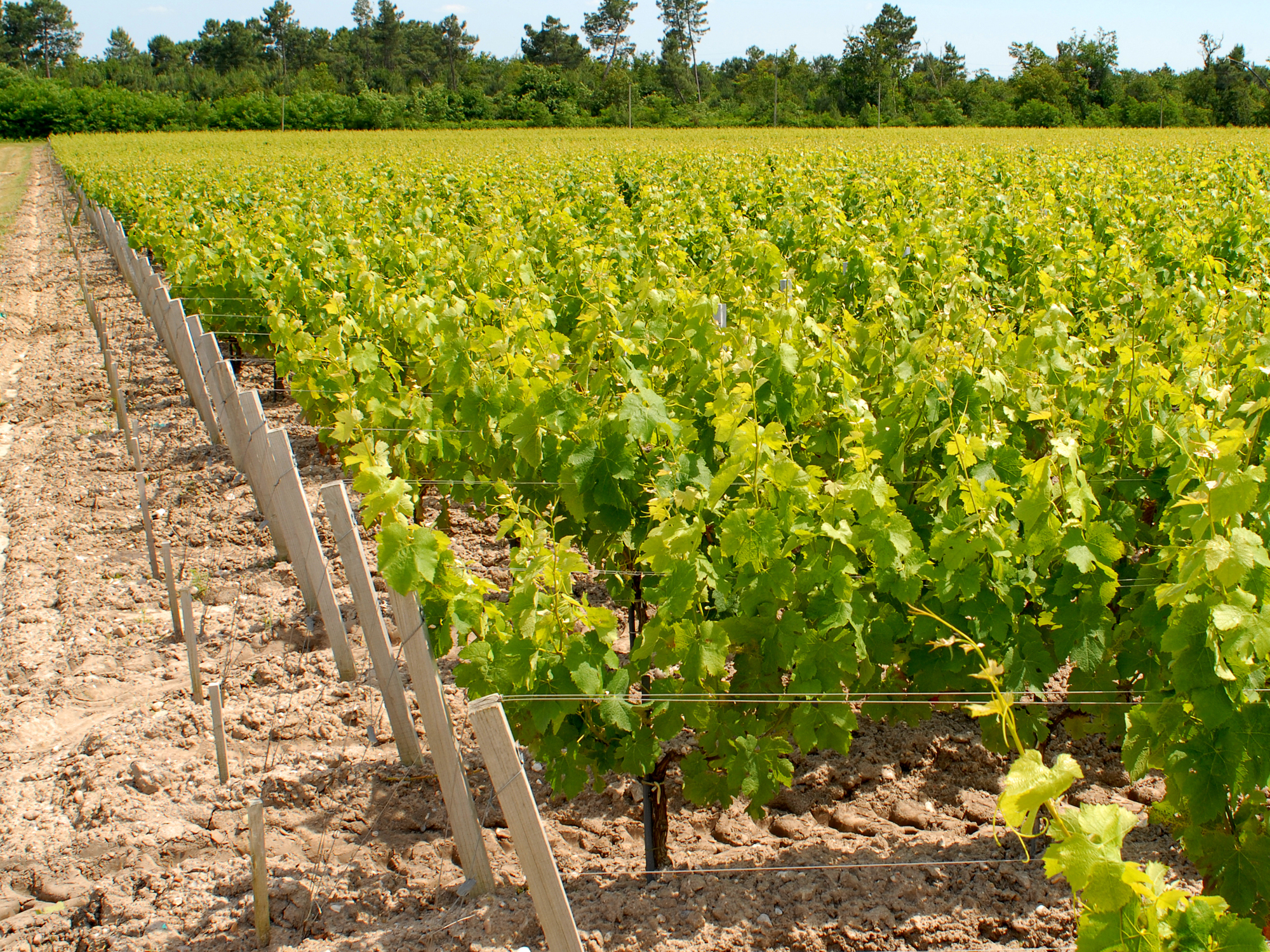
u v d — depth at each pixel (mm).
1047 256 8812
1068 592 3502
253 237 12016
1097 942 1868
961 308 6250
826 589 3350
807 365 4844
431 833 3934
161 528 7105
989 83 98625
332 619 4934
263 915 3334
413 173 21688
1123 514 4168
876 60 90562
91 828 4012
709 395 4746
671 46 125625
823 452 4793
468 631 3588
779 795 4141
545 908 2918
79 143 55656
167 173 25000
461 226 12094
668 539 3182
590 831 3939
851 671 3322
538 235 10961
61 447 8984
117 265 18844
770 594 3303
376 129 75938
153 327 13352
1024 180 17094
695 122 80750
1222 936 1886
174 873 3715
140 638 5555
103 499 7664
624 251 9102
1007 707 2270
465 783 3521
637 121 81312
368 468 3396
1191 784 2857
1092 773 4160
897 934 3283
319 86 115875
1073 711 3842
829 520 3498
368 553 6383
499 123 77688
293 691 4961
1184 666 2725
